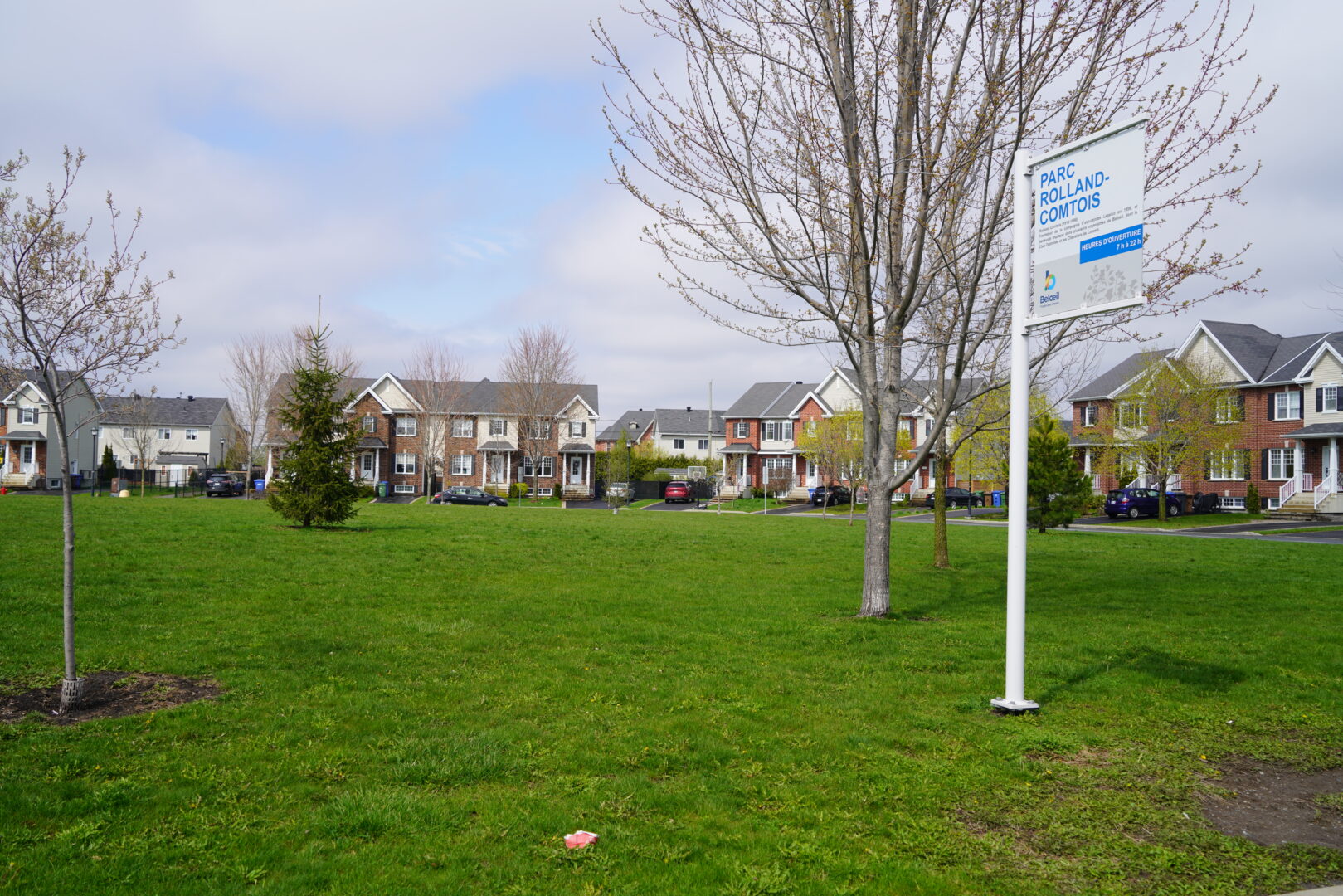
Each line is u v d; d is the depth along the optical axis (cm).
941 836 469
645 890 398
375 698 702
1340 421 4109
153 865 411
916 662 866
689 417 8669
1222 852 459
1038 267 714
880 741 624
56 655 795
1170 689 784
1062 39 801
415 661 834
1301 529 3303
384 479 6425
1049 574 1619
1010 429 719
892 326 998
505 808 489
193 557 1463
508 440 6694
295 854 427
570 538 2138
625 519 3183
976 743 625
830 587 1374
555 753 581
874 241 918
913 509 5112
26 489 5578
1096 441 4528
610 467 6306
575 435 6950
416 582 1324
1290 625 1096
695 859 432
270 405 5462
